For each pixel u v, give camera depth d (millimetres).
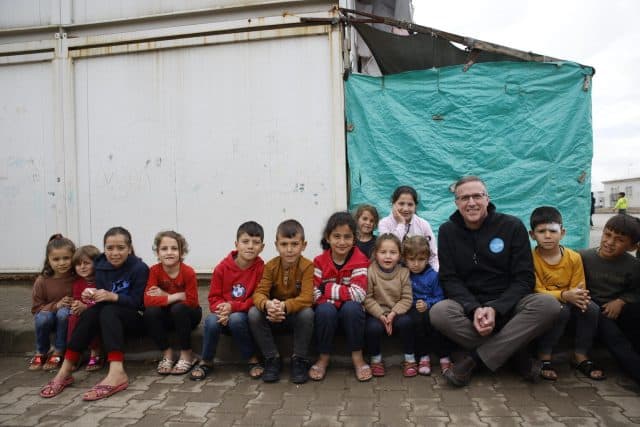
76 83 4980
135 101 4887
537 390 2645
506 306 2699
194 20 4797
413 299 3041
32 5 5043
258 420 2367
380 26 6715
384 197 4496
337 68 4496
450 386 2742
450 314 2758
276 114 4660
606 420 2273
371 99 4496
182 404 2578
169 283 3133
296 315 2898
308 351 3193
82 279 3225
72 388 2844
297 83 4617
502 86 4402
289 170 4656
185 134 4812
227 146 4750
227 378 2959
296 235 2861
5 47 5043
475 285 2932
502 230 2896
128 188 4922
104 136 4949
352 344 2875
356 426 2283
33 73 5062
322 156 4602
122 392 2764
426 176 4473
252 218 4727
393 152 4480
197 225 4816
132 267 3119
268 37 4602
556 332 2791
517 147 4398
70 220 5008
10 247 5141
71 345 2850
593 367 2797
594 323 2811
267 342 2916
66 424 2367
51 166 5055
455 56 4500
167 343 3104
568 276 2896
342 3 4508
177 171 4836
